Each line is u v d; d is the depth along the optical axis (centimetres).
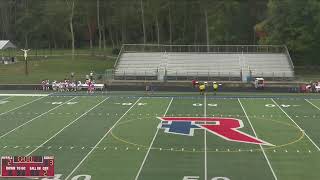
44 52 9006
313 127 3266
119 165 2384
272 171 2286
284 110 3925
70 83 5162
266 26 6588
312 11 6119
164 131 3150
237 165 2384
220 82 5312
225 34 7925
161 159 2492
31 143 2827
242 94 4922
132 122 3434
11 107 4053
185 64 5966
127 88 5212
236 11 7762
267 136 3005
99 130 3175
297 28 6141
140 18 9125
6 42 8538
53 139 2925
